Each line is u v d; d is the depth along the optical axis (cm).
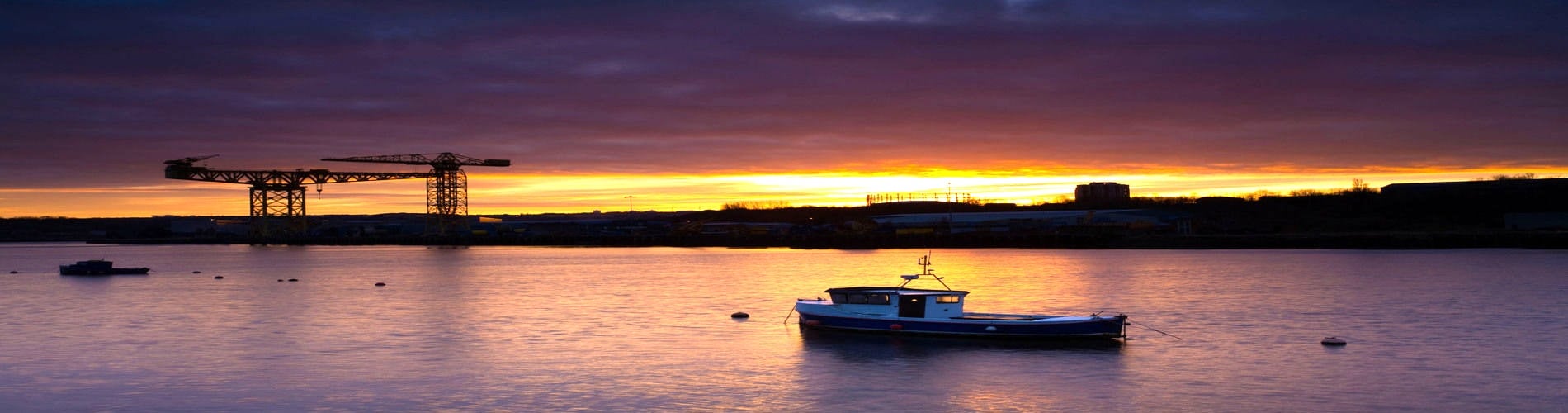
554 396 4347
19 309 8062
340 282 11012
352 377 4775
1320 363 4978
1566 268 11281
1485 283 9300
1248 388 4406
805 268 13588
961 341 5500
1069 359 5019
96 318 7300
